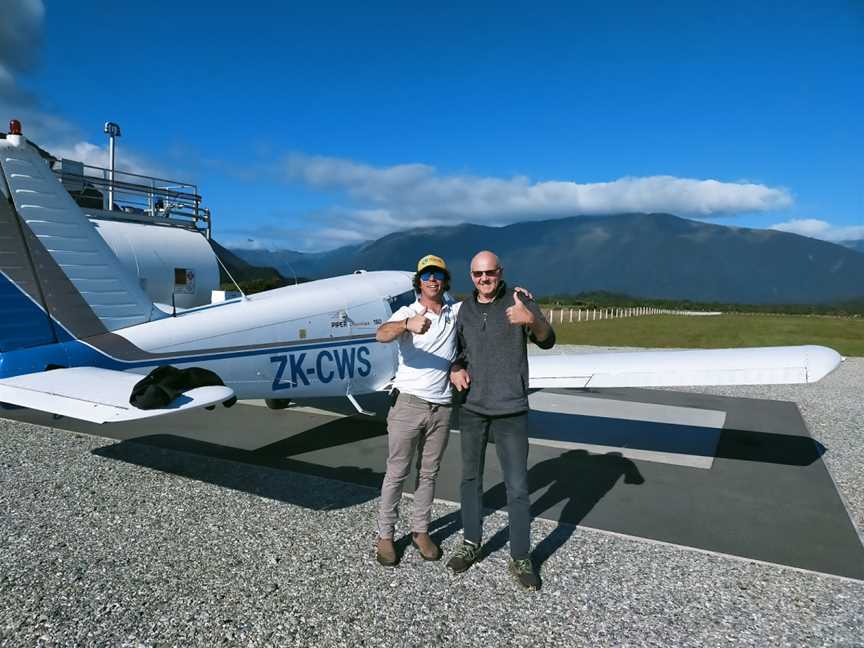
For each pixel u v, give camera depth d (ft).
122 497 12.77
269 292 18.33
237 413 22.02
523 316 8.27
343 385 18.89
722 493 13.70
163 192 35.45
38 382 11.45
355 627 7.85
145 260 30.09
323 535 10.87
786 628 8.01
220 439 18.20
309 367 17.79
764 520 12.03
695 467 15.79
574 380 16.72
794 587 9.18
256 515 11.84
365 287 19.90
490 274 9.12
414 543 10.46
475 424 9.27
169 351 14.94
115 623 7.83
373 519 11.71
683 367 15.58
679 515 12.26
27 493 12.90
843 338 57.88
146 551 10.07
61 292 13.88
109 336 14.32
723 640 7.68
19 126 13.39
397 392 9.46
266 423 20.47
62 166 30.63
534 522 11.78
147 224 32.42
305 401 24.14
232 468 15.15
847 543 10.93
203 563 9.65
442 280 9.24
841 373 36.42
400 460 9.54
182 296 31.94
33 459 15.51
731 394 28.19
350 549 10.27
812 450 17.67
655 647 7.52
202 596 8.59
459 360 9.50
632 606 8.52
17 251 13.26
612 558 10.13
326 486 13.76
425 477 9.78
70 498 12.65
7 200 13.15
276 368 16.98
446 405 9.56
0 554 9.87
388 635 7.68
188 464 15.42
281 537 10.75
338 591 8.80
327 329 18.19
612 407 24.48
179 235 32.65
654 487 14.10
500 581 9.20
